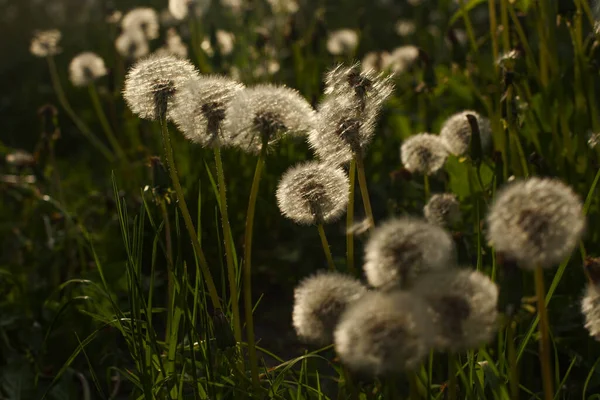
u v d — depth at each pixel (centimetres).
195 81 75
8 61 278
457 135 93
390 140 140
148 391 75
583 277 93
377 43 220
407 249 61
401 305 59
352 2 229
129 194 133
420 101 144
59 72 249
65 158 195
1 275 112
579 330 91
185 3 147
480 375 74
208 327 77
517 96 100
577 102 103
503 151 94
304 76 150
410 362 59
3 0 331
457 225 100
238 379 74
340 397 75
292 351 100
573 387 87
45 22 312
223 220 75
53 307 105
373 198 125
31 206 137
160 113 75
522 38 105
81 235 120
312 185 73
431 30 181
